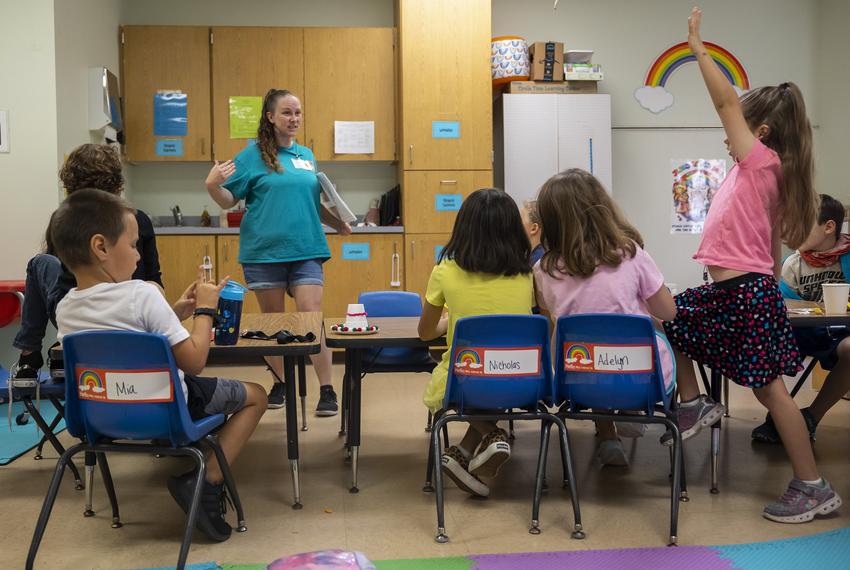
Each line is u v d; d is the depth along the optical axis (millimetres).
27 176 4629
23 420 3908
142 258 2803
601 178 5922
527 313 2529
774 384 2461
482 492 2586
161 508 2586
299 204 3773
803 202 2445
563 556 2107
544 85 5887
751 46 6551
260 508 2553
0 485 2873
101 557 2154
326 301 5746
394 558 2109
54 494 2008
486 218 2475
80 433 2070
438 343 2586
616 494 2672
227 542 2252
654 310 2516
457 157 5770
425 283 5801
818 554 2109
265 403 2477
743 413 4008
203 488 2193
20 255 4641
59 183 4648
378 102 6082
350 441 2730
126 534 2338
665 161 6527
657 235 6539
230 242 5664
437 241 5793
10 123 4617
